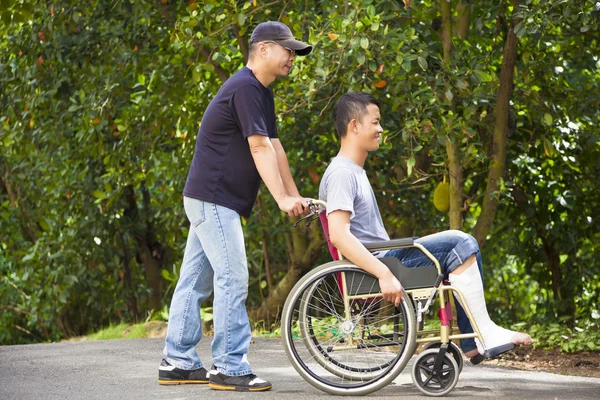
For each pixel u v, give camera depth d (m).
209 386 7.00
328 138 14.33
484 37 14.41
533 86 13.62
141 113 15.44
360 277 6.62
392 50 10.48
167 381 7.21
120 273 19.84
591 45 14.31
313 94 11.13
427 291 6.53
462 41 12.78
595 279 16.62
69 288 19.14
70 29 13.95
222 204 6.91
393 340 6.61
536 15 9.87
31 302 19.70
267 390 6.84
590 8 9.81
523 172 15.02
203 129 6.97
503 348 6.37
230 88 6.87
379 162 14.78
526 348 9.85
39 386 7.21
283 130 14.84
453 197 11.77
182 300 7.23
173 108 15.18
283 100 12.23
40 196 20.53
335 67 10.97
